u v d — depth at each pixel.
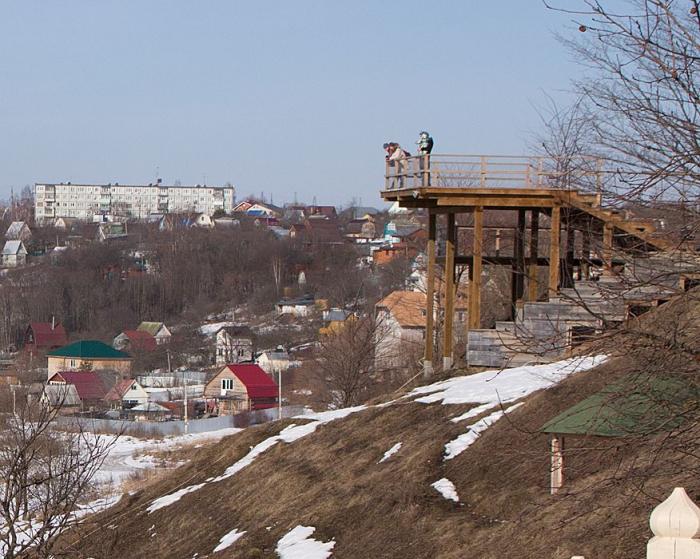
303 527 27.41
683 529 7.66
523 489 22.94
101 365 116.12
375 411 35.44
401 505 25.06
